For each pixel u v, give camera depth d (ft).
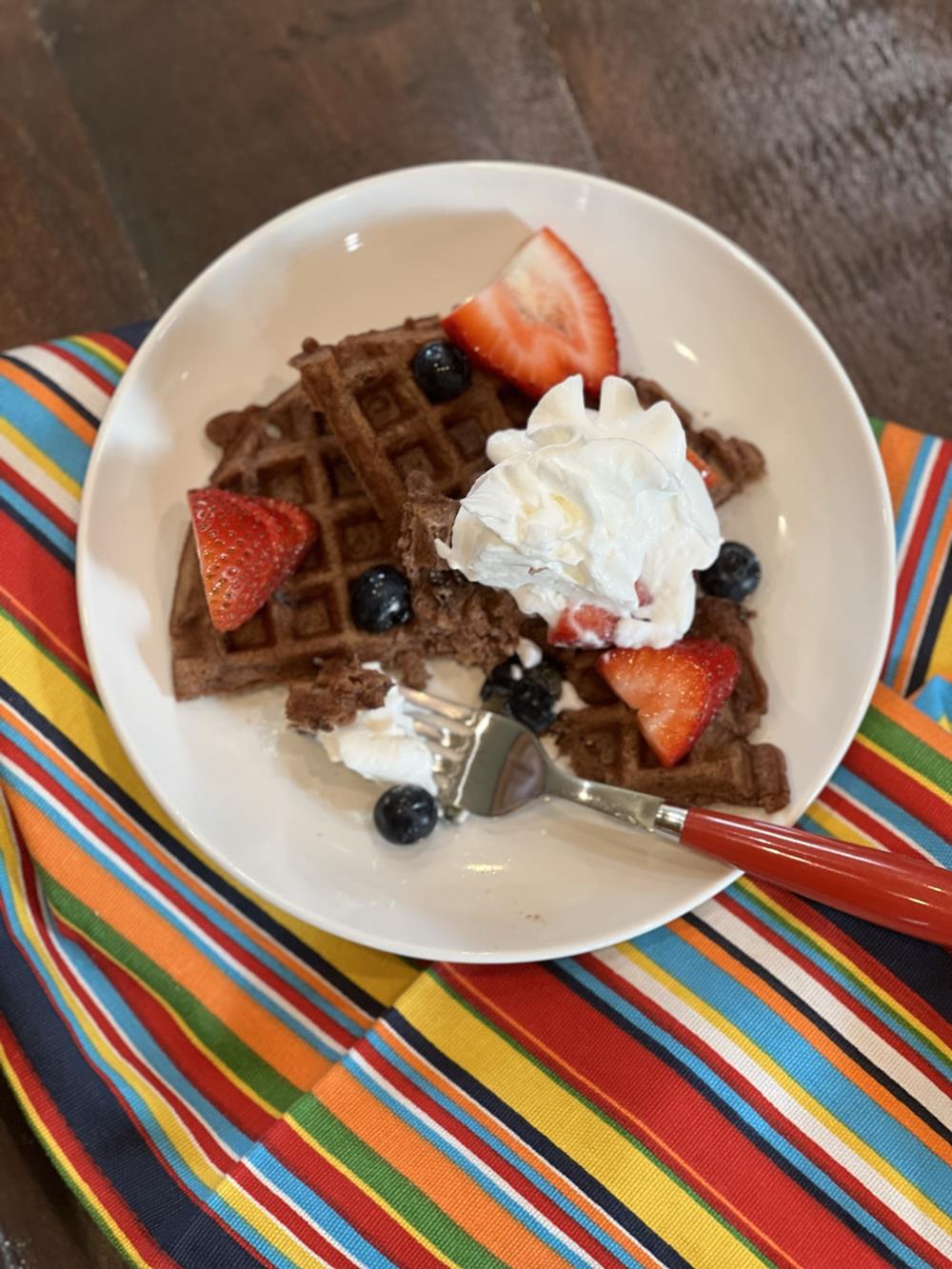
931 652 1.25
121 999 1.18
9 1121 1.17
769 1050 1.12
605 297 1.27
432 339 1.21
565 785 1.15
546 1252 1.07
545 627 1.17
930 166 1.46
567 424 1.09
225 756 1.19
